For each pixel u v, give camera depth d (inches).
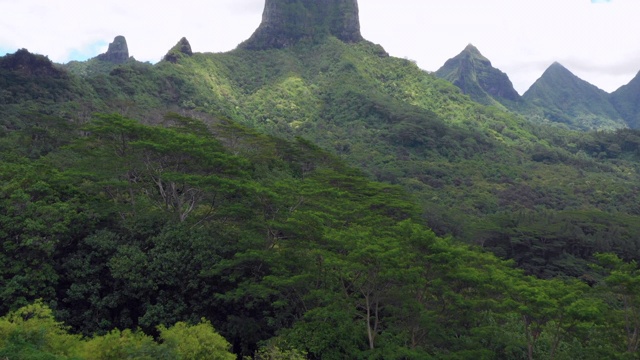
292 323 962.1
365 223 1262.3
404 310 838.5
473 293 916.6
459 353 818.2
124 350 601.9
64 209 959.0
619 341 869.2
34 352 551.8
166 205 1191.6
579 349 841.5
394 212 1657.2
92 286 930.1
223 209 1125.1
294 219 1011.9
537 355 883.4
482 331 840.9
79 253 964.6
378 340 856.9
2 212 912.9
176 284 949.2
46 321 657.6
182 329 697.0
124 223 1032.2
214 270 939.3
